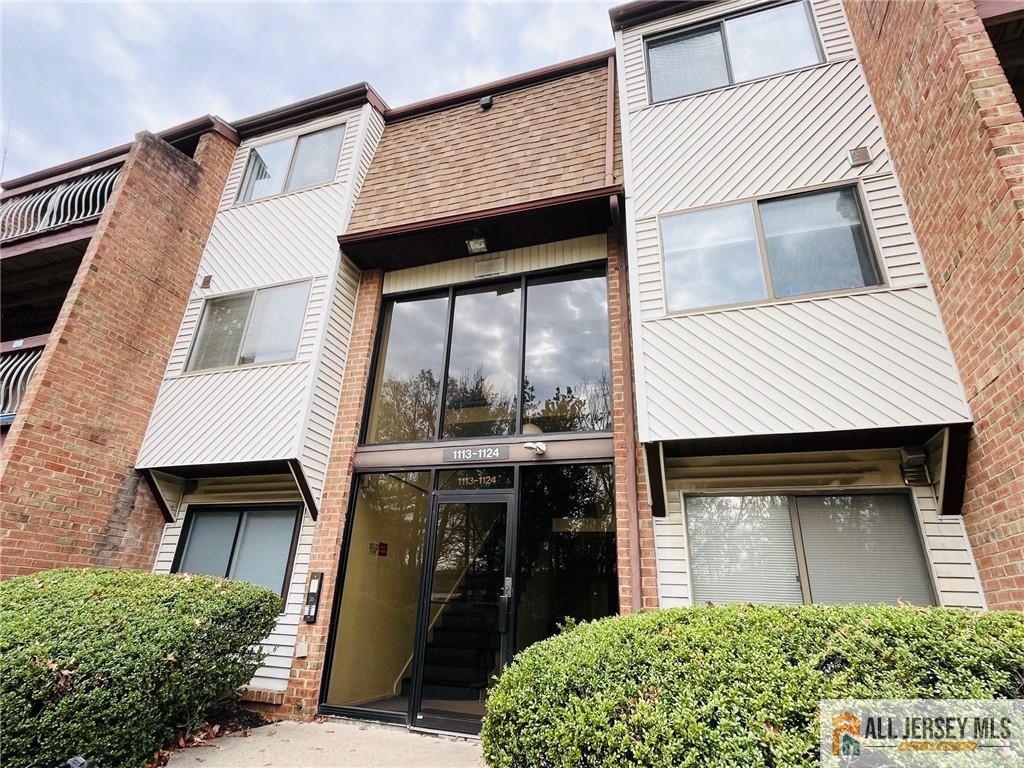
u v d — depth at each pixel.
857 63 5.43
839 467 4.55
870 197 4.84
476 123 7.38
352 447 6.17
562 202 5.84
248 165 8.27
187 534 6.63
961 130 3.83
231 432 6.17
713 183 5.42
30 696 3.13
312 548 5.77
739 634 2.58
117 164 7.87
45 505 5.51
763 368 4.53
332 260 6.76
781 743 2.03
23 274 8.45
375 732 4.76
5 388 7.02
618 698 2.36
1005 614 2.49
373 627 5.50
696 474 4.86
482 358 6.30
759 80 5.73
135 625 3.86
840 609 2.69
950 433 3.97
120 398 6.38
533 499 5.35
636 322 5.01
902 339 4.27
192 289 7.42
